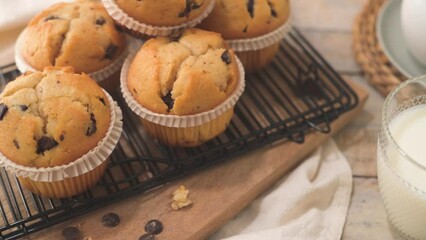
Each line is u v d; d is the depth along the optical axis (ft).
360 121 1.70
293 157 1.59
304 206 1.53
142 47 1.53
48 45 1.54
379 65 1.74
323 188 1.55
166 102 1.48
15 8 1.79
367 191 1.58
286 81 1.73
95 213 1.48
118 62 1.62
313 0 1.96
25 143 1.38
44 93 1.41
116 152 1.58
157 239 1.45
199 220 1.48
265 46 1.65
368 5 1.87
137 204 1.50
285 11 1.66
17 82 1.43
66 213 1.47
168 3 1.53
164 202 1.50
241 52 1.66
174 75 1.48
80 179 1.45
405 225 1.46
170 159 1.55
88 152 1.42
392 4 1.84
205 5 1.57
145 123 1.55
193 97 1.46
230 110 1.55
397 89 1.44
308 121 1.63
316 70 1.73
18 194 1.51
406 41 1.70
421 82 1.46
